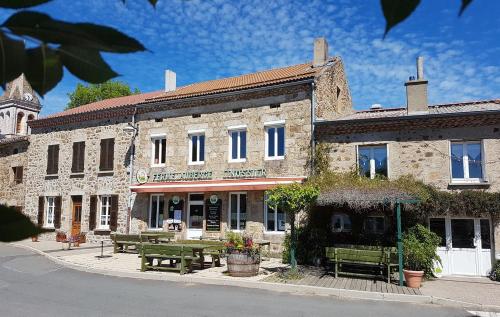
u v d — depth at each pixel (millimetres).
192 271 14633
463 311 10117
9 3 787
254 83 19641
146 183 21203
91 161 23672
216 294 11422
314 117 17469
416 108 16562
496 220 14523
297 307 10086
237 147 19469
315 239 16141
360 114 19203
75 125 24734
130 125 21625
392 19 801
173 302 10352
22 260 17625
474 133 15258
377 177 15984
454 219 15258
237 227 18766
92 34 828
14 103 39531
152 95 25609
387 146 16359
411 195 13359
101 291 11633
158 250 14484
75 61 866
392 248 14031
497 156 14914
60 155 25156
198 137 20562
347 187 14312
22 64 826
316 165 17125
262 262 16547
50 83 866
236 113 19375
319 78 18438
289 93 18172
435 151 15727
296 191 13555
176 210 20422
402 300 11148
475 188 15117
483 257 14758
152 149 21656
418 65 17094
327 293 11766
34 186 26188
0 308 9516
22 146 27500
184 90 23672
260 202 18188
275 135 18500
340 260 13703
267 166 18312
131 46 862
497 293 11859
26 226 940
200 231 19766
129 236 19094
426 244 14352
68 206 24297
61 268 15719
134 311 9367
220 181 18828
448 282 13625
